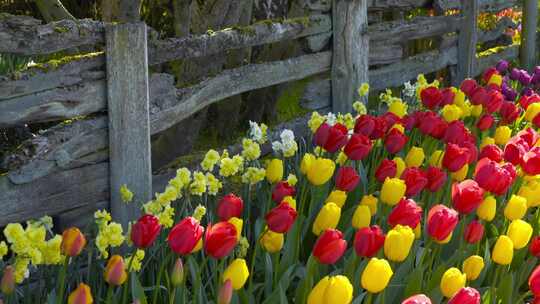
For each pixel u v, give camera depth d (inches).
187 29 228.4
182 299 113.9
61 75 142.3
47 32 137.7
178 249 101.0
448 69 294.0
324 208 118.9
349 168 132.0
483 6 307.6
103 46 149.8
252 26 191.8
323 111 224.1
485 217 130.9
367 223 123.3
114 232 118.5
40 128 219.1
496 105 196.7
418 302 85.6
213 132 256.8
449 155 138.7
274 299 118.0
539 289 108.7
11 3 267.9
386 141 157.0
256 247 119.1
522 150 144.5
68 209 148.9
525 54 341.1
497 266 132.7
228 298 99.5
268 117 269.4
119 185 154.2
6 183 138.3
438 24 274.8
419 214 114.0
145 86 154.7
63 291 115.0
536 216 157.4
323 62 220.2
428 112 165.8
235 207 115.0
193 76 211.8
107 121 151.6
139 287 112.8
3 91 134.1
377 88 246.5
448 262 132.3
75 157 147.5
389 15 316.5
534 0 337.4
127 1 200.5
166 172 173.0
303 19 209.8
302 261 151.6
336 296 93.4
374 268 97.7
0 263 113.3
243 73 190.9
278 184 130.3
